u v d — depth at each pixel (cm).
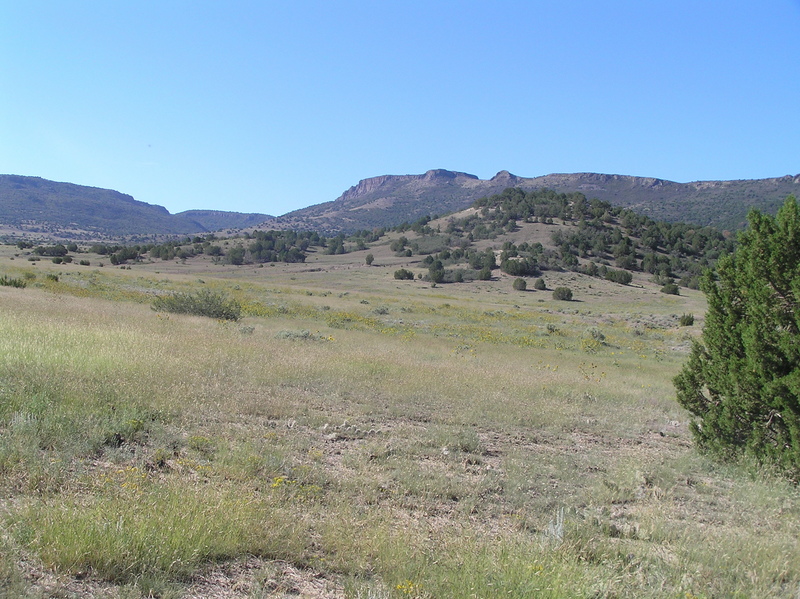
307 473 645
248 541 455
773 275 833
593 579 438
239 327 2191
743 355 873
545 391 1437
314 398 1073
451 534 521
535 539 519
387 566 447
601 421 1182
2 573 353
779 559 512
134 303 3109
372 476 675
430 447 844
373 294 6769
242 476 606
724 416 870
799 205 842
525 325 4319
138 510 462
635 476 757
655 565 491
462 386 1335
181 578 400
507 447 902
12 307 1852
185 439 723
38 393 784
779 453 807
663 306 7725
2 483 499
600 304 7869
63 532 404
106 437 674
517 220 17150
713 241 14350
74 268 6669
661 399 1528
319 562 447
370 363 1509
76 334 1306
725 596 455
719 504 713
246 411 909
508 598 397
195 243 14638
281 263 12612
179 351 1288
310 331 2462
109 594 359
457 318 4506
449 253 13625
